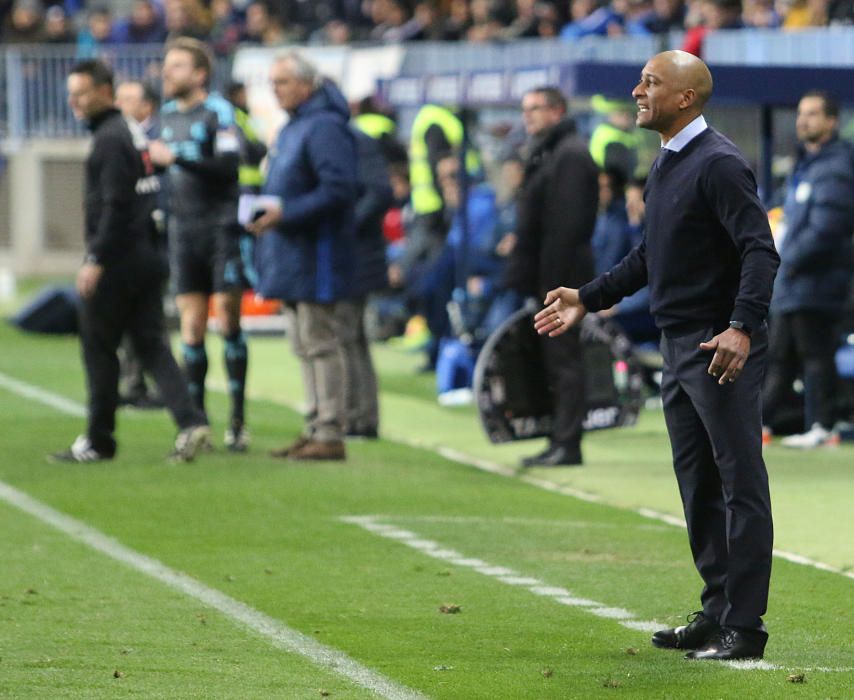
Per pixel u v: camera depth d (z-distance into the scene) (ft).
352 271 126.21
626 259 75.97
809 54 166.71
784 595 88.43
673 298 72.84
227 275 131.85
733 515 72.43
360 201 141.69
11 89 293.23
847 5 185.16
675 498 117.50
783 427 145.59
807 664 73.41
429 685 70.08
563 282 126.21
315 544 101.09
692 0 210.79
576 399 130.93
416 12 266.77
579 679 70.90
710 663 73.05
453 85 168.86
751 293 69.82
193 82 129.49
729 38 171.22
